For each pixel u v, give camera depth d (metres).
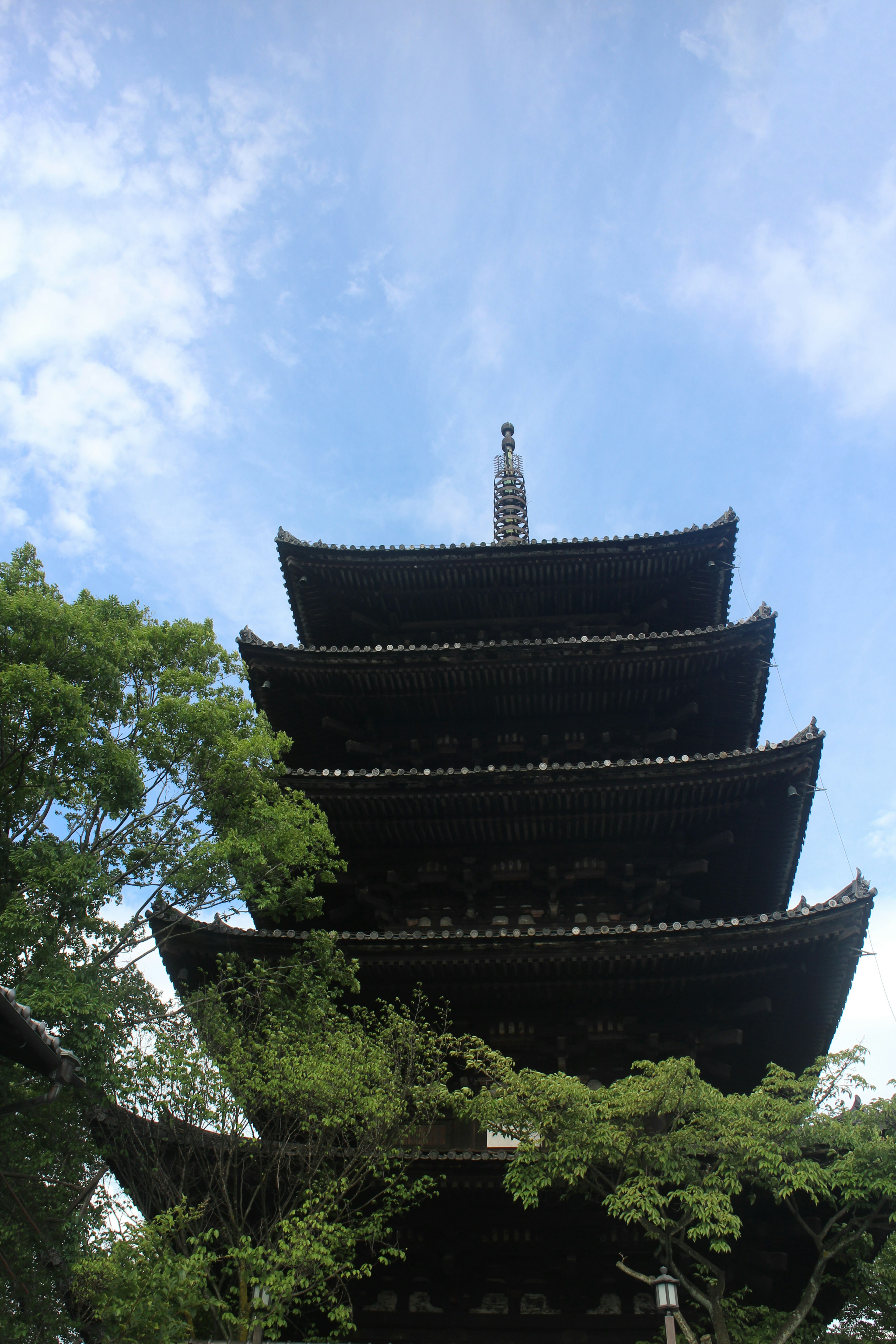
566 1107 19.88
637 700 32.38
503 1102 20.03
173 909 23.41
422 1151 22.30
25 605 21.70
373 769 33.12
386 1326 22.19
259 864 22.39
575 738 32.56
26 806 22.14
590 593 34.75
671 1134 19.52
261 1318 17.81
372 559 33.88
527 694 32.09
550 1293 22.44
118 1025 19.75
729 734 33.62
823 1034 27.48
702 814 28.50
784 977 25.14
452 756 32.84
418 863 29.94
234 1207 20.78
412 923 29.48
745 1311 20.59
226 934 24.77
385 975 25.34
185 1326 17.33
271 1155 20.61
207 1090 19.78
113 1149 20.66
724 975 25.06
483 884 29.59
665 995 25.70
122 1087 19.42
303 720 33.00
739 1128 19.42
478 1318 22.09
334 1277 20.47
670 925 25.38
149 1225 18.22
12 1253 18.70
